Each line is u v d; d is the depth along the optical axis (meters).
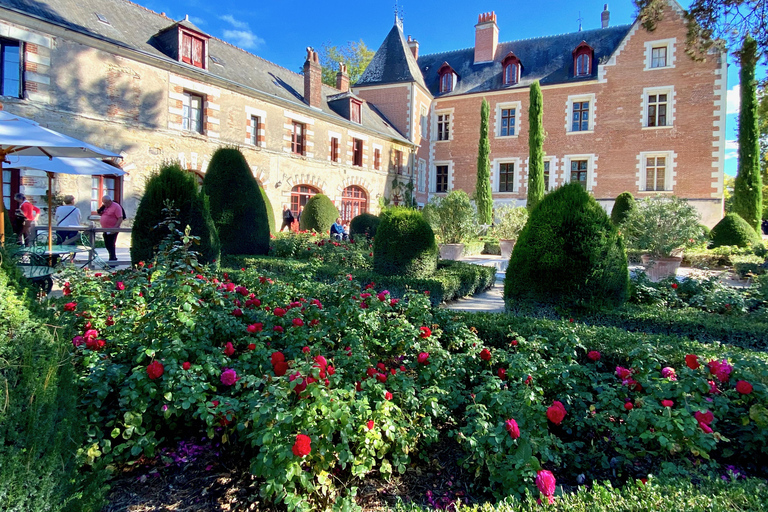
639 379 2.99
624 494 2.04
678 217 11.54
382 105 30.16
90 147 6.77
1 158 6.41
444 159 31.19
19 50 11.78
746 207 20.66
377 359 3.53
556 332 4.09
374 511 2.42
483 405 2.71
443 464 2.87
